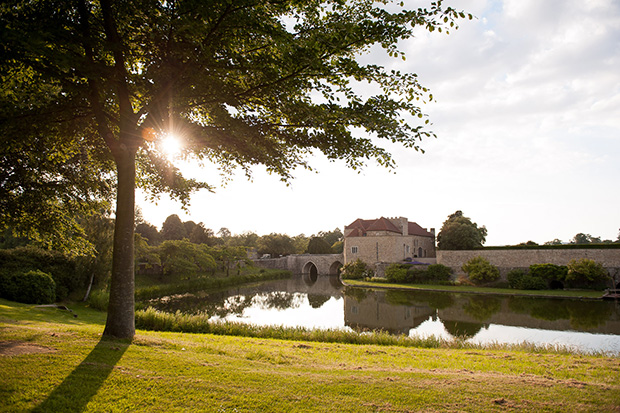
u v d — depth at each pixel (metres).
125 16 6.98
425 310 28.47
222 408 5.22
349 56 8.33
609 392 6.31
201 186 12.08
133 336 8.70
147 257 41.44
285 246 90.06
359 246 65.12
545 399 5.88
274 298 36.44
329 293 40.81
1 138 7.54
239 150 9.38
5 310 15.23
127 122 8.25
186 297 36.53
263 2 6.63
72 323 15.25
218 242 84.06
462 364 8.87
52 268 25.22
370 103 8.05
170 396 5.53
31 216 12.77
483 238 70.62
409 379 6.77
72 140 10.37
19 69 7.15
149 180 12.50
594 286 38.41
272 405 5.37
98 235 26.47
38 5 6.76
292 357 8.50
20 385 5.40
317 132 8.57
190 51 7.05
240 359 7.83
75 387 5.54
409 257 65.62
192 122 9.43
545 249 45.41
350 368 7.62
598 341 17.80
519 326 21.98
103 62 7.30
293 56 7.01
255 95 8.54
